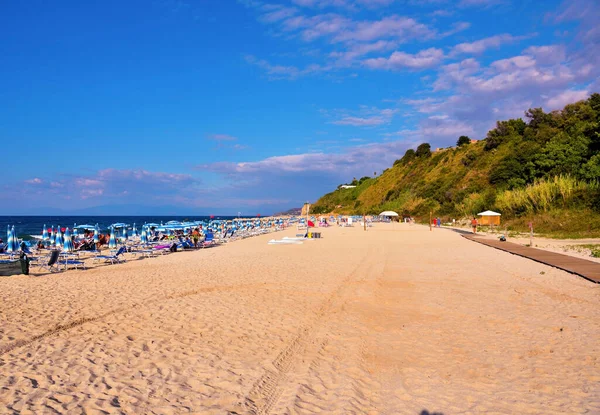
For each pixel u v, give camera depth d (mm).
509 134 72312
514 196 42281
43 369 5344
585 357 6086
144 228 27125
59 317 7938
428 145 98125
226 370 5492
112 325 7469
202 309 8734
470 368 5805
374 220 73562
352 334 7301
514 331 7422
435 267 15281
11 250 18141
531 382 5293
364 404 4695
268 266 15602
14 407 4238
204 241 26609
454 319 8273
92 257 18812
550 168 45531
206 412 4312
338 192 126000
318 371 5598
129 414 4207
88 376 5148
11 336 6695
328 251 21453
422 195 75375
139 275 13445
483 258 17781
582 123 53375
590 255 17609
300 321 8008
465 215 54500
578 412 4477
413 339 7070
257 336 7012
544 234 30125
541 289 10984
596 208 31844
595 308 8891
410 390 5117
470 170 70875
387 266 15586
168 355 5992
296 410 4441
